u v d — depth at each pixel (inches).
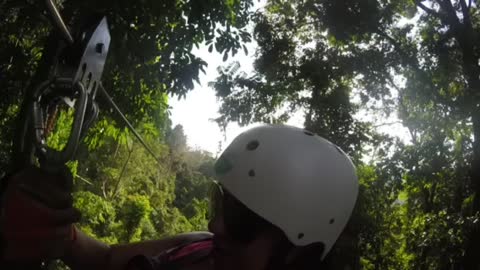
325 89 729.6
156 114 318.3
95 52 48.1
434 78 674.8
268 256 60.6
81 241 58.9
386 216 784.9
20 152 43.8
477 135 605.0
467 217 575.5
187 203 1594.5
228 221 61.3
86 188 928.9
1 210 40.9
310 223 59.8
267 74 742.5
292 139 61.4
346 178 62.7
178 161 1604.3
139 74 253.6
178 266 61.7
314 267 62.2
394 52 689.6
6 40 249.8
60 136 204.1
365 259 746.8
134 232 974.4
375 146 716.7
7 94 269.0
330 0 674.2
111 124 317.1
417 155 665.6
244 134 64.2
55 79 45.6
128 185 1098.1
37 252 41.7
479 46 620.1
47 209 41.4
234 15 270.4
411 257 685.3
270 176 59.4
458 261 574.2
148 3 218.7
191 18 242.7
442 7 649.6
